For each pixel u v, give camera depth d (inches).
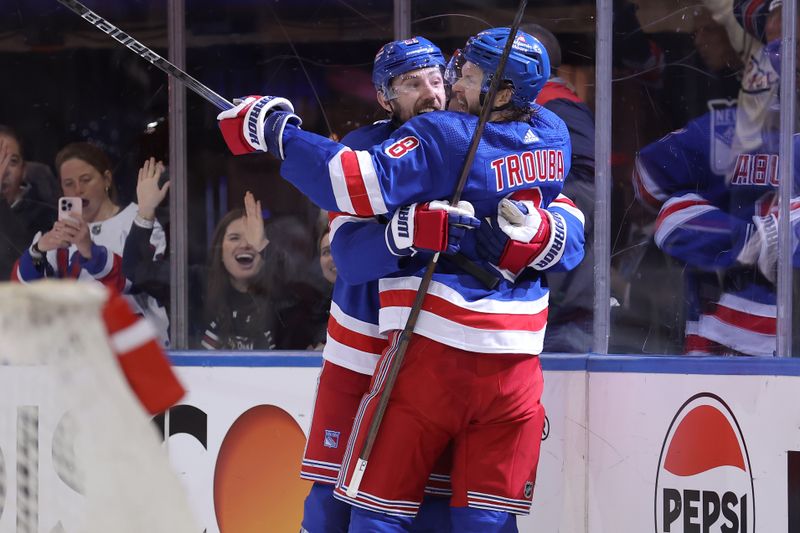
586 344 411.2
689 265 402.6
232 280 446.6
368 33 433.7
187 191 448.1
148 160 449.4
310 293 442.0
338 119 440.8
